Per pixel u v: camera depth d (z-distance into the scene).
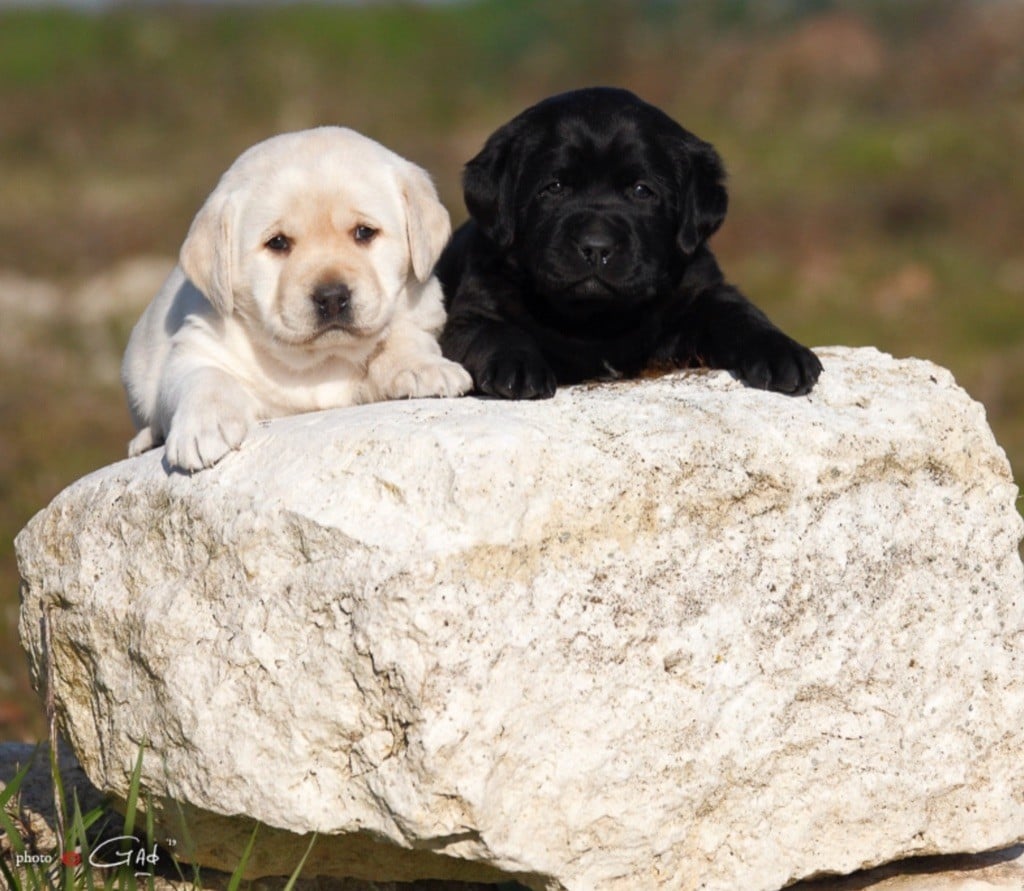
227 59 52.47
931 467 6.52
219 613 5.93
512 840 5.54
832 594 6.18
